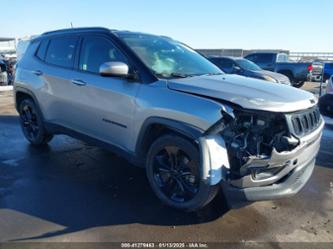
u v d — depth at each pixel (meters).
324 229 2.98
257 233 2.88
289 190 2.91
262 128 2.73
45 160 4.59
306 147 2.94
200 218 3.10
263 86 3.24
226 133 2.77
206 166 2.71
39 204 3.30
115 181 3.90
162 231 2.88
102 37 3.85
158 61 3.57
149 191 3.64
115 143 3.69
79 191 3.62
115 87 3.51
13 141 5.54
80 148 5.15
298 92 3.28
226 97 2.79
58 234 2.79
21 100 5.32
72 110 4.17
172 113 2.94
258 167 2.71
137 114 3.27
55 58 4.54
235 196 2.77
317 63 18.56
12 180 3.88
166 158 3.22
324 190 3.81
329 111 6.59
